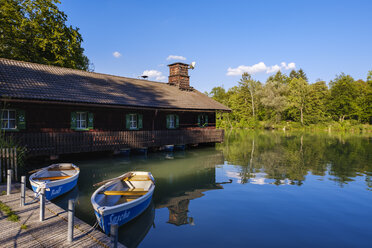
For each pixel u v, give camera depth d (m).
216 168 13.55
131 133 15.37
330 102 57.41
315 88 59.62
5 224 5.23
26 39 20.48
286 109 59.03
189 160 15.59
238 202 8.06
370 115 51.78
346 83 55.34
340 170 13.23
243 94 62.69
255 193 9.08
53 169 9.57
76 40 22.06
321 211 7.31
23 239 4.64
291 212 7.22
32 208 6.16
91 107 15.05
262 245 5.31
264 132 44.28
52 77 14.91
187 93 23.86
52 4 20.69
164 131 17.47
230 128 58.44
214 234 5.79
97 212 5.43
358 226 6.30
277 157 17.34
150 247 5.21
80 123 14.73
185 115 21.31
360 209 7.50
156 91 20.64
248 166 14.19
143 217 6.74
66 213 5.82
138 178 8.47
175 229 6.04
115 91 16.62
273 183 10.50
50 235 4.82
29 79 13.33
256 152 19.56
